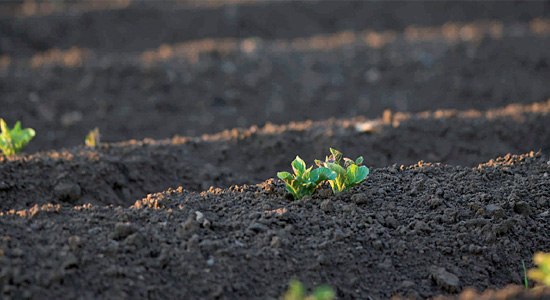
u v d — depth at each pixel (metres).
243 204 3.58
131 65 9.74
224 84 9.77
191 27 15.18
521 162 4.18
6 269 2.62
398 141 6.05
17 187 4.48
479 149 6.07
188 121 8.88
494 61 10.73
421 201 3.64
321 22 16.11
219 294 2.77
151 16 15.29
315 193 3.71
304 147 6.03
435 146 6.07
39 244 2.89
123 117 8.72
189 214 3.35
